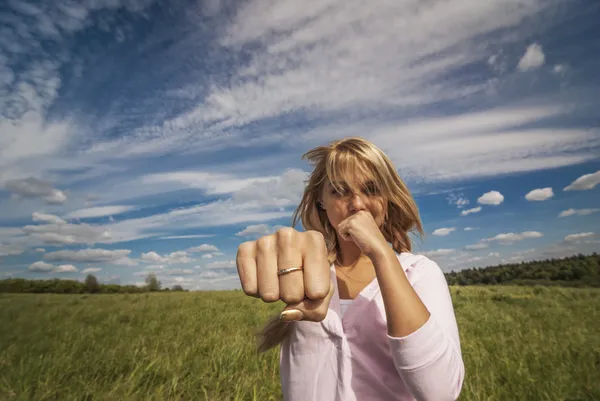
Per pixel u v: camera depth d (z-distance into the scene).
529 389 4.24
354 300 1.46
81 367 5.11
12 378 4.69
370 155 1.48
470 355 5.66
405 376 1.09
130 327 8.43
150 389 4.56
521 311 10.10
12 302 11.25
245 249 0.92
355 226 1.15
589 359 5.23
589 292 12.30
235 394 4.38
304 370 1.44
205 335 7.54
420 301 1.10
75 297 14.73
